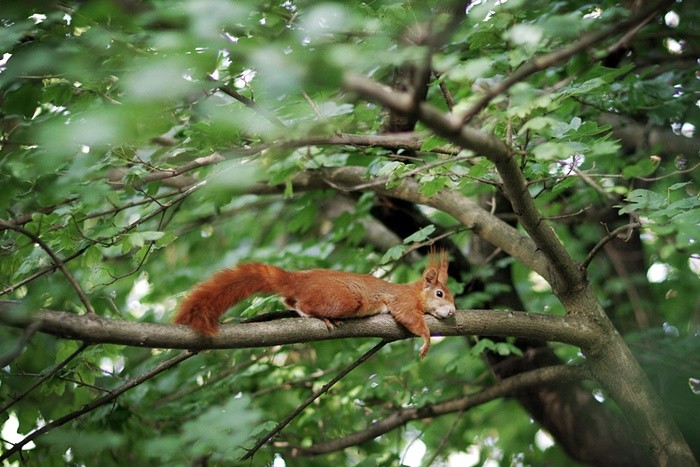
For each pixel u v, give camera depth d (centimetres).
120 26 821
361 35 898
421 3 900
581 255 1642
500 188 931
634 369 1042
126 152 952
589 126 945
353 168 1402
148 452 659
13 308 775
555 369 1205
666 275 1711
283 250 1684
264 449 1268
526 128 791
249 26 786
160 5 746
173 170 949
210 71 740
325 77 541
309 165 1225
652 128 1440
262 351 1512
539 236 953
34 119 1001
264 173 1182
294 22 841
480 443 1886
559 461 1684
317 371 1480
